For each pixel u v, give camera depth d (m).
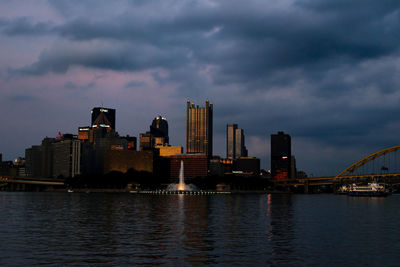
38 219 112.44
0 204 199.75
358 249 64.12
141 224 98.94
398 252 61.84
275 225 98.31
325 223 104.12
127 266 52.03
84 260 55.22
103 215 127.25
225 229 89.00
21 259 55.75
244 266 52.38
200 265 52.78
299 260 55.94
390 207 186.75
